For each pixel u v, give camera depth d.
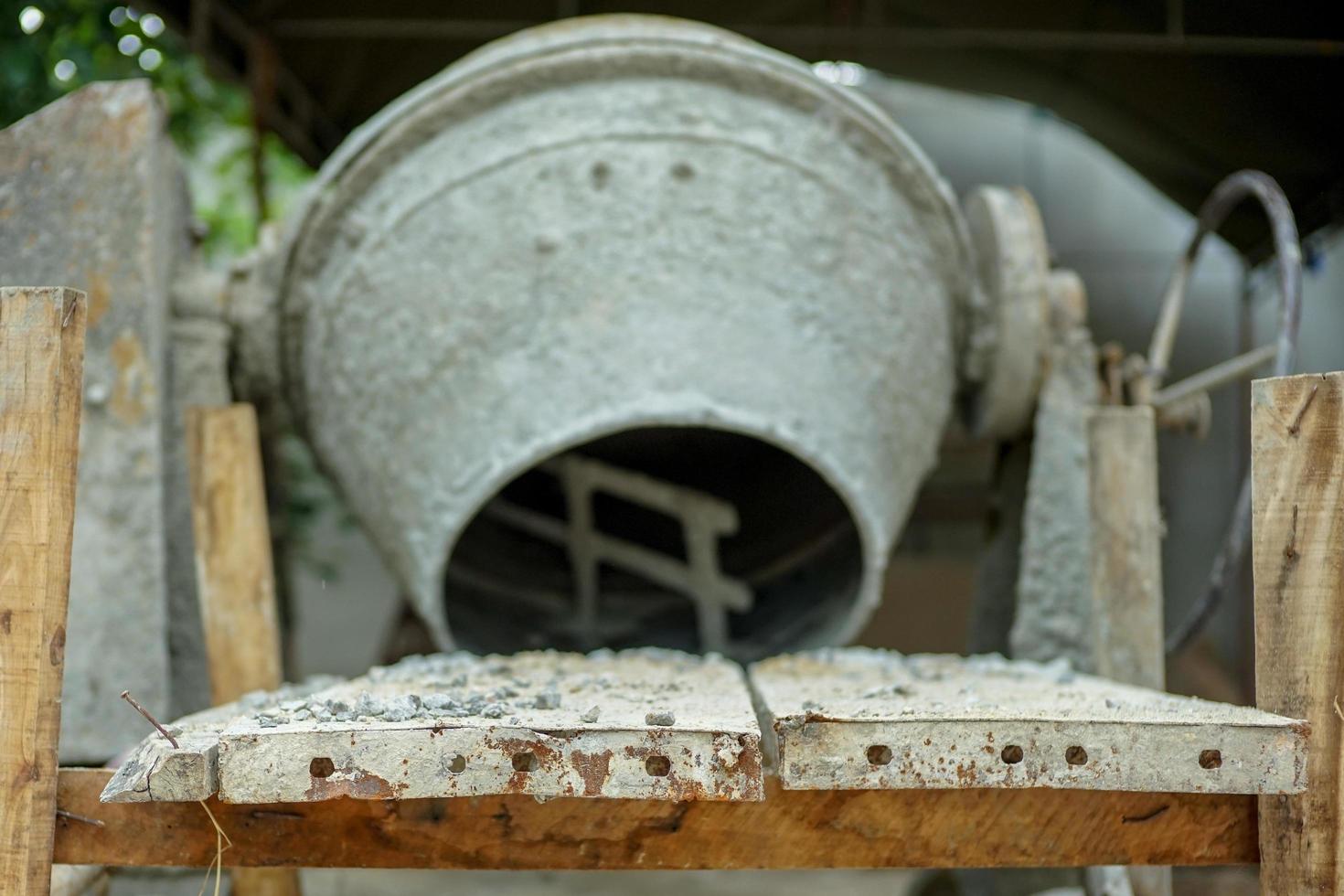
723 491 4.89
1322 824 1.96
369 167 3.71
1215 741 1.87
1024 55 6.44
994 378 4.06
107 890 2.74
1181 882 4.62
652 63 3.61
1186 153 6.67
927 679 2.84
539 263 3.52
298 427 4.06
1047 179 8.01
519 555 4.86
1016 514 4.23
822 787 1.85
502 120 3.62
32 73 4.87
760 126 3.64
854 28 6.30
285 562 4.25
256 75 5.89
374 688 2.48
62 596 1.93
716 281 3.53
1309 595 1.99
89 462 3.36
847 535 4.19
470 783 1.78
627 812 1.99
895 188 3.82
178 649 3.54
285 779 1.78
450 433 3.54
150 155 3.47
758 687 2.62
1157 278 7.90
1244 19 5.79
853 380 3.64
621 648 4.41
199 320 3.76
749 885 4.91
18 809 1.88
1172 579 7.70
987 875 3.98
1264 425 2.05
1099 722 1.87
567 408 3.43
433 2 6.09
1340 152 6.20
